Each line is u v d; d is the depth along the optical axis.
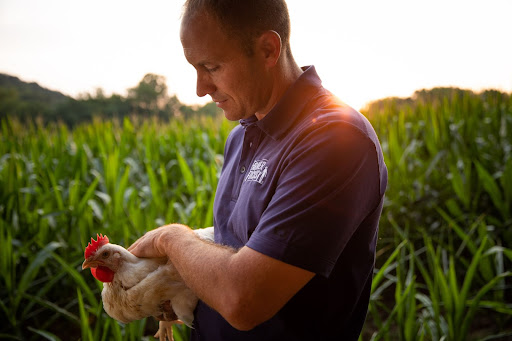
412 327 2.91
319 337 1.27
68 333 4.13
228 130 8.55
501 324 3.90
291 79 1.32
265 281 1.04
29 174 6.01
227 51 1.18
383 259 5.20
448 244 5.19
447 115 6.79
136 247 1.43
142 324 3.02
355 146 1.09
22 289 3.65
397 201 5.28
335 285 1.24
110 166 5.03
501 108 7.03
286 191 1.09
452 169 4.81
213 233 1.59
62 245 4.12
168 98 33.50
